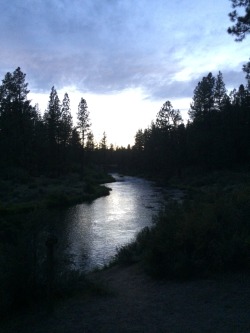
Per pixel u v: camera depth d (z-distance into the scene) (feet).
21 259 26.30
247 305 22.18
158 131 283.38
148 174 313.53
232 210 34.22
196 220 32.83
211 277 28.37
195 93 218.38
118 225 87.40
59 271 28.50
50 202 122.62
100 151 440.45
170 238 32.91
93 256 58.80
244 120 198.70
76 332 20.70
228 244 29.96
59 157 230.68
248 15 55.93
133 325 21.04
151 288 28.66
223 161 200.85
